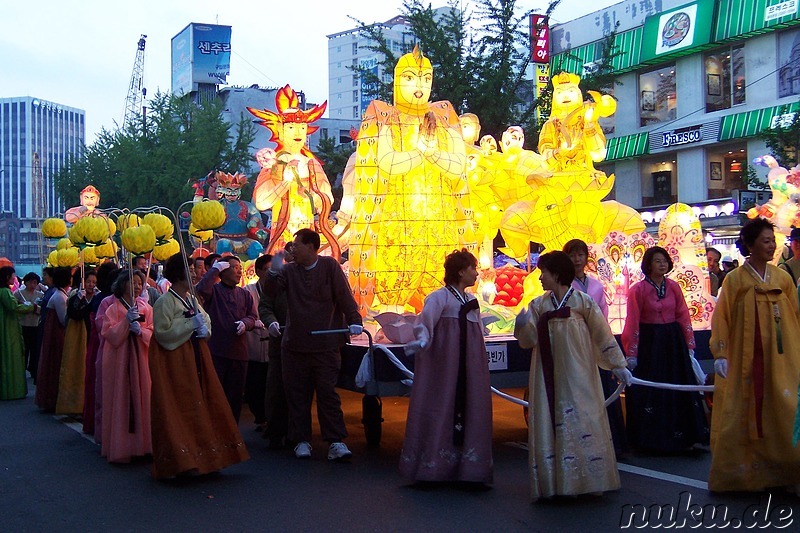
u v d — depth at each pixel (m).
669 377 7.59
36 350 14.34
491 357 7.62
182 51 68.06
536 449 5.90
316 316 7.55
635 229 10.71
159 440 6.77
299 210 12.01
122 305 7.99
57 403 10.85
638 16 30.02
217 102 42.72
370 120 9.94
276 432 8.27
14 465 7.76
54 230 11.80
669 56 28.72
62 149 139.62
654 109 30.05
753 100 26.72
